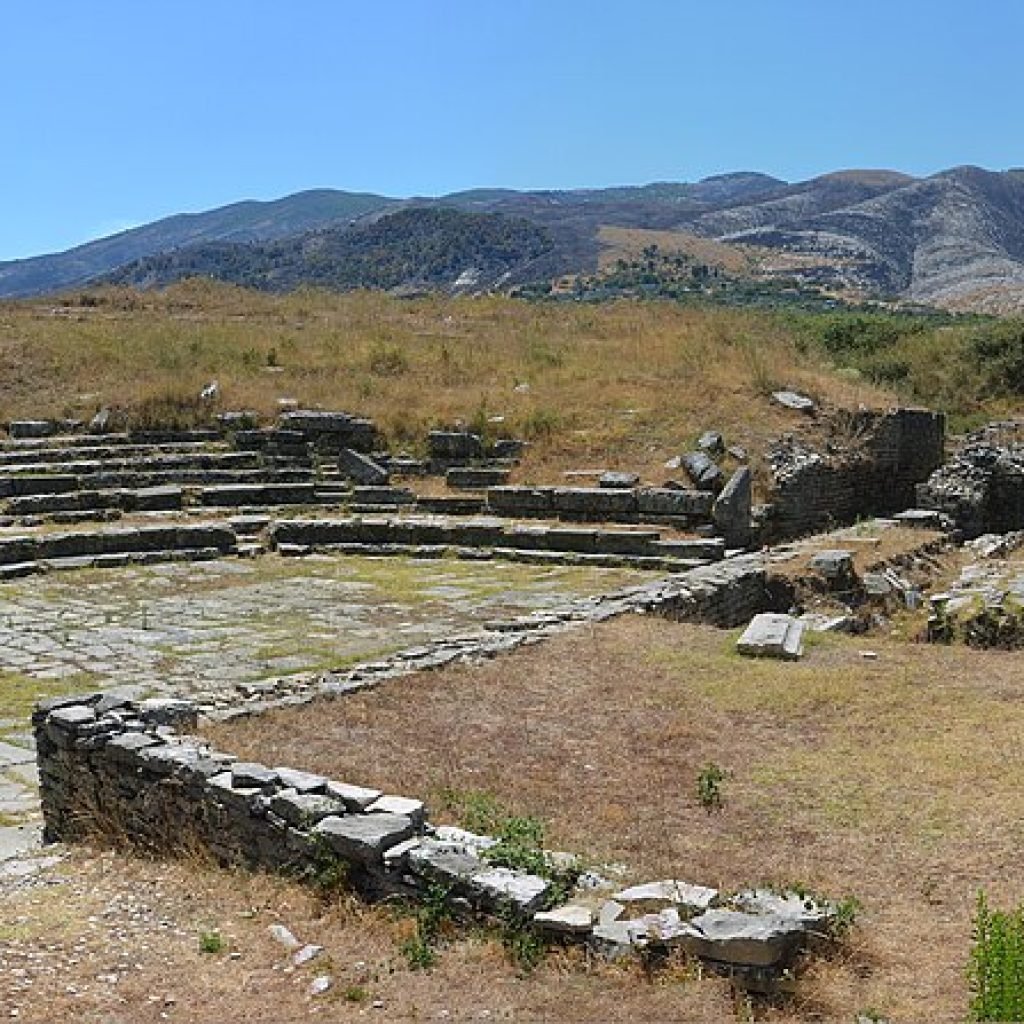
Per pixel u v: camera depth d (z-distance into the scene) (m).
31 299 33.16
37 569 16.44
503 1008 4.86
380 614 13.98
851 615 13.87
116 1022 4.83
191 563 17.33
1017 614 12.51
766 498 18.92
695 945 5.02
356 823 6.16
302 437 21.59
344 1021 4.83
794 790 7.27
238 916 5.96
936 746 8.01
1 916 6.09
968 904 5.66
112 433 21.62
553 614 12.45
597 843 6.44
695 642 11.27
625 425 21.14
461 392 23.36
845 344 37.78
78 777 7.72
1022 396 32.41
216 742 8.04
